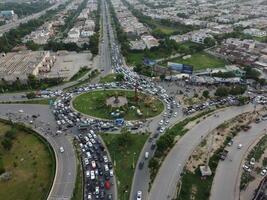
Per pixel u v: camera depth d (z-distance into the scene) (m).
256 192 179.62
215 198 180.00
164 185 189.12
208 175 196.88
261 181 188.88
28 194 181.88
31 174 198.88
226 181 193.50
